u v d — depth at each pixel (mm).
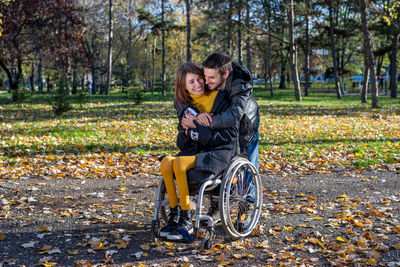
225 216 3412
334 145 9180
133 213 4570
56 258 3264
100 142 9797
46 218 4348
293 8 26609
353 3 31609
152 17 36719
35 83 64875
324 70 47625
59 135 10703
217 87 3486
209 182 3270
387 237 3549
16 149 8602
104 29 37938
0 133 10680
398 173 6449
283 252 3344
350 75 46562
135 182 6113
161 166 3330
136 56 50781
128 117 14781
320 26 35031
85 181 6184
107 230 3959
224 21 26938
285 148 8898
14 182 6000
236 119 3361
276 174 6566
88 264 3080
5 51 26484
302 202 4906
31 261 3215
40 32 29031
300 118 15164
